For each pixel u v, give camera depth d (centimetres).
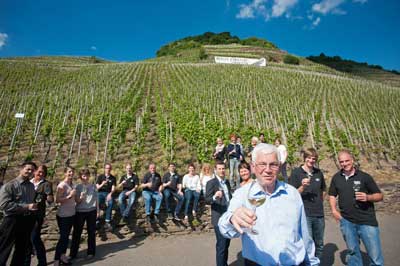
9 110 1603
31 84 2562
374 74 6212
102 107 1786
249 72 3641
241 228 181
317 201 455
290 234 215
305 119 1820
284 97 2452
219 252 428
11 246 425
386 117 1991
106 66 4088
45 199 496
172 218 708
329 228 735
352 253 375
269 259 208
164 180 735
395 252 566
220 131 1364
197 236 695
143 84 2811
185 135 1284
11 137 1238
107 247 616
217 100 2220
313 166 474
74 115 1580
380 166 1201
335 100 2442
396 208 882
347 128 1622
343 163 393
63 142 1098
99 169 998
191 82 2975
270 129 1503
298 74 3759
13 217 427
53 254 589
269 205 223
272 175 223
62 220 523
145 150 1233
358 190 375
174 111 1794
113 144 1135
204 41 11012
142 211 698
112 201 665
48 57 5688
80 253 583
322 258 540
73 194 529
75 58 6034
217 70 3775
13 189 435
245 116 1834
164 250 600
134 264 527
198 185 731
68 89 2408
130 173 716
